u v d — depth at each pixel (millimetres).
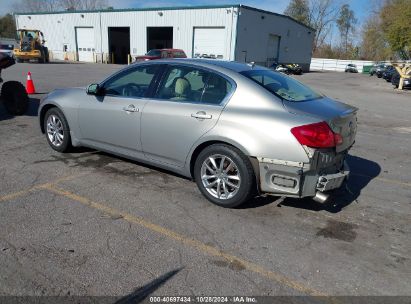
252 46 37312
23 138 6777
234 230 3771
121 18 40469
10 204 4102
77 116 5469
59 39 46188
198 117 4207
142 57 25953
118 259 3199
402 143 8086
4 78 18141
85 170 5215
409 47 40312
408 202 4695
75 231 3609
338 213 4270
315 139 3648
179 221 3900
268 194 3988
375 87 27172
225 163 4133
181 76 4555
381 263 3332
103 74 23656
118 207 4152
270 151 3787
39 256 3184
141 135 4770
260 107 3965
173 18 36938
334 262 3312
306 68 54188
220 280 2990
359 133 9055
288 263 3262
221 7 33938
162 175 5133
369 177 5625
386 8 52938
